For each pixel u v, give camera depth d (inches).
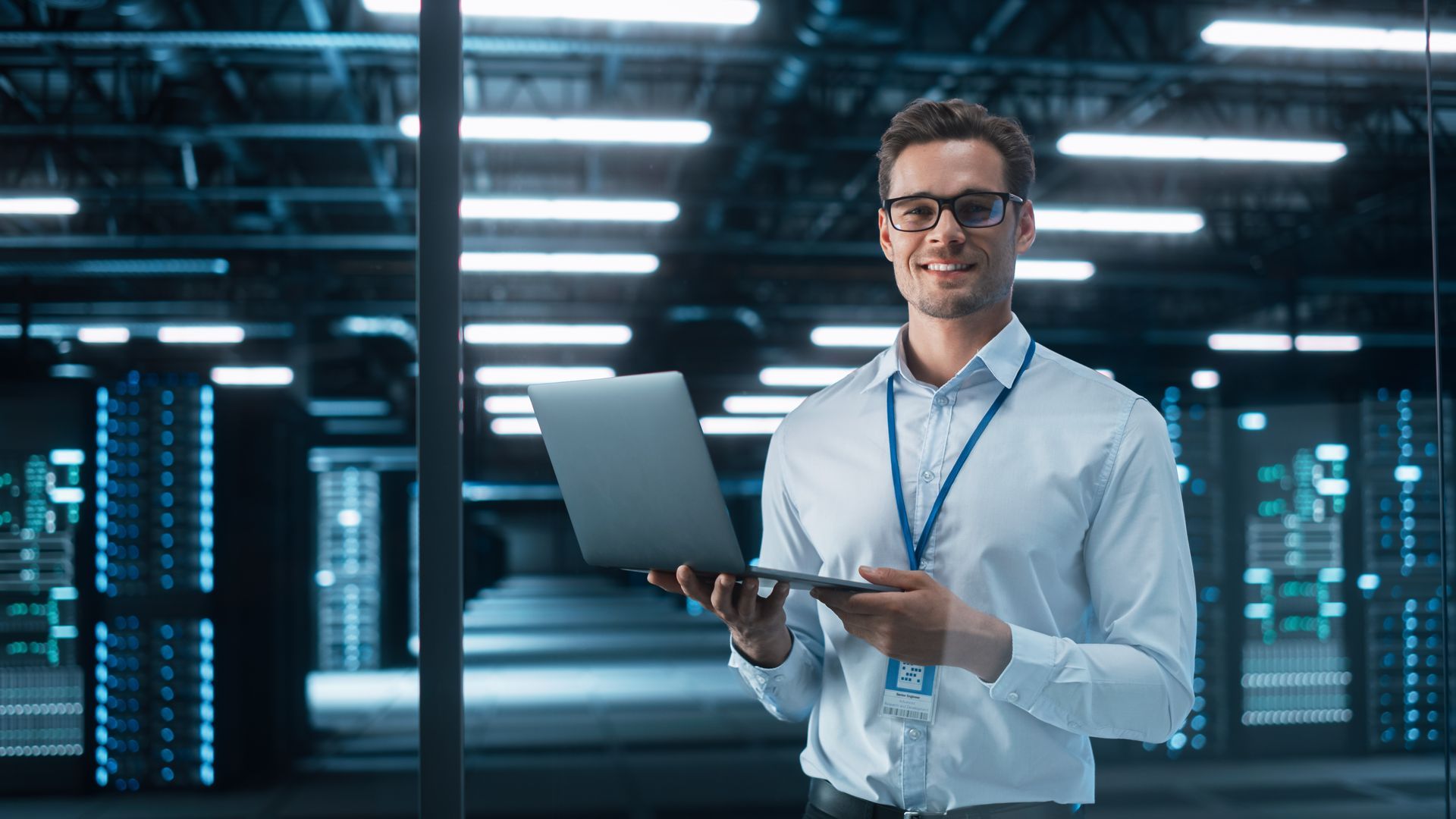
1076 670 41.2
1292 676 194.1
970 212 44.7
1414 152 255.9
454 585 69.9
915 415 48.4
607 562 45.0
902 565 46.9
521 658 388.5
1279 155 247.4
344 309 357.4
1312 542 197.5
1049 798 45.4
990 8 200.2
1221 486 199.3
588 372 366.3
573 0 202.4
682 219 327.0
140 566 196.5
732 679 363.3
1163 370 307.9
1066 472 44.9
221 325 337.1
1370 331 280.8
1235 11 192.4
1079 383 46.6
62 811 189.0
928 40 201.3
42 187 296.7
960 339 47.8
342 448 356.8
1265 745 192.1
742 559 39.7
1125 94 222.1
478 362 363.6
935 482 47.0
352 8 208.2
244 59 251.6
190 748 198.4
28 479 191.5
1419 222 279.0
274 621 217.3
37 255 319.3
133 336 322.3
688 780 272.4
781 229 329.7
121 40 215.9
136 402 200.1
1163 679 41.9
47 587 190.7
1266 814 192.7
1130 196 293.4
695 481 39.6
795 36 209.0
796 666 47.5
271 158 303.9
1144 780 209.8
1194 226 302.4
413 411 368.2
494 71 226.5
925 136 45.3
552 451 44.5
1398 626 190.2
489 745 304.2
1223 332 301.3
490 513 297.7
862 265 346.0
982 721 45.1
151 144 287.3
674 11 197.8
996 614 45.2
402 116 264.8
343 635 345.7
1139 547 43.6
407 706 299.9
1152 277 319.9
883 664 46.3
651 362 367.9
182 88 258.4
